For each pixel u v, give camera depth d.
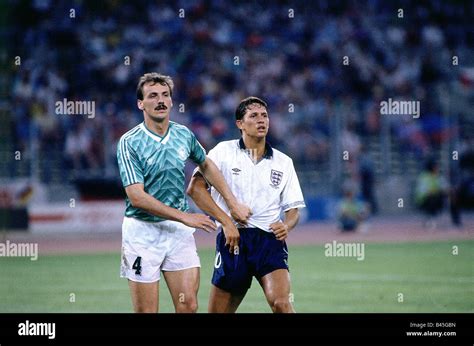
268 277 23.89
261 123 24.41
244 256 24.20
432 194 79.25
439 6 108.25
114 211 80.81
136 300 23.80
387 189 89.94
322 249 60.81
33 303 35.41
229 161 24.75
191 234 24.19
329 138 89.25
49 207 78.62
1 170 81.81
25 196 78.69
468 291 37.47
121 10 102.44
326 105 96.06
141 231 23.67
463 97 96.81
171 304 34.75
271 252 24.09
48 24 97.56
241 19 105.88
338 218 77.25
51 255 58.84
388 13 108.06
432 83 100.38
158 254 23.69
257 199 24.44
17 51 94.00
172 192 23.80
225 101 98.06
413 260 51.31
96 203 80.50
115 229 80.56
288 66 102.75
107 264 52.12
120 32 101.00
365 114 92.06
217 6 106.12
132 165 23.31
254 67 101.69
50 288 40.56
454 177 88.50
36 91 90.31
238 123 25.00
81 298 36.91
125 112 93.25
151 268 23.62
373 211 87.88
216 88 98.75
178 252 23.89
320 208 86.56
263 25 106.06
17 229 77.88
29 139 83.69
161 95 23.56
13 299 36.72
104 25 100.81
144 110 23.78
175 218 22.70
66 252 61.31
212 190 25.42
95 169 84.62
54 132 86.50
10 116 86.31
